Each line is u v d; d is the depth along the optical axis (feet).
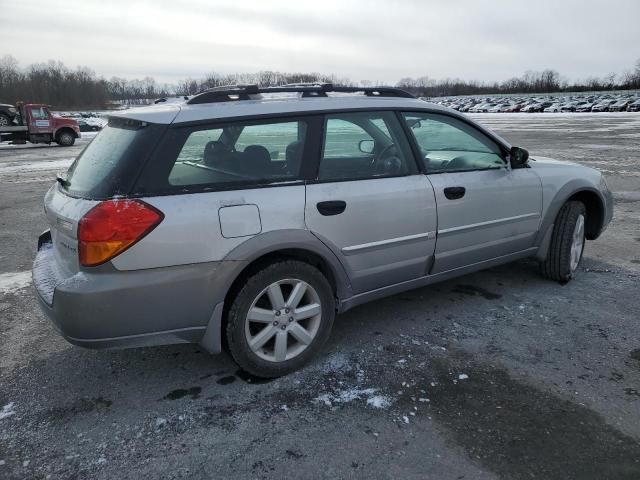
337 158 10.84
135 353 11.71
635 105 180.55
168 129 9.27
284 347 10.44
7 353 11.79
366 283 11.44
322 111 10.76
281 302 10.23
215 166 9.61
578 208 15.07
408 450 8.37
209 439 8.72
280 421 9.16
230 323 9.78
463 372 10.63
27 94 295.07
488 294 14.67
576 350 11.44
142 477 7.88
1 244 20.93
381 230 11.17
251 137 9.99
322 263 10.91
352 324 12.92
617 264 17.11
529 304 13.93
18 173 44.24
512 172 13.73
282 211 9.87
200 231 9.09
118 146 9.55
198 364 11.19
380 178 11.28
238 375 10.70
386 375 10.57
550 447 8.37
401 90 12.75
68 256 9.40
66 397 10.02
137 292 8.84
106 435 8.86
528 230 14.20
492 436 8.66
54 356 11.63
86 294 8.60
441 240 12.28
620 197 28.30
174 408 9.61
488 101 265.95
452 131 12.91
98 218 8.59
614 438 8.55
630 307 13.62
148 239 8.73
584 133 76.07
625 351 11.37
